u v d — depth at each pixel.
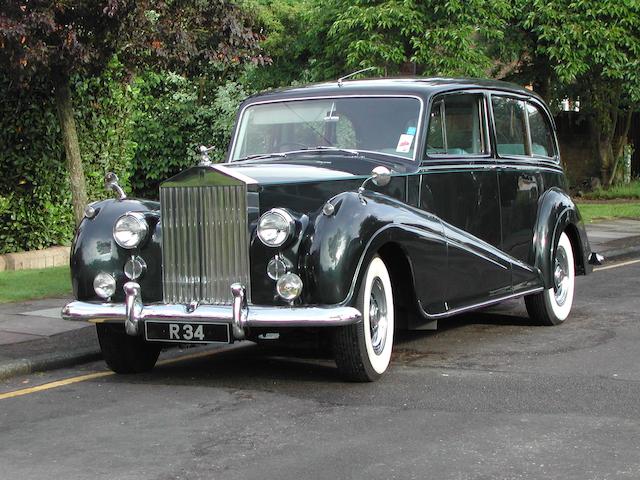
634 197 24.80
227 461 5.25
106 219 7.26
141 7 10.59
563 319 9.54
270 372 7.54
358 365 6.89
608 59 20.27
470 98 8.56
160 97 18.55
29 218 13.33
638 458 5.20
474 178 8.39
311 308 6.54
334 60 18.80
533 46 21.58
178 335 6.83
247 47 11.91
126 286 6.93
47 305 10.44
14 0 10.04
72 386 7.22
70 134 11.86
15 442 5.70
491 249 8.38
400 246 7.14
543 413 6.12
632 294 11.30
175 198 6.93
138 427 5.98
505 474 4.95
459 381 7.05
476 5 17.64
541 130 9.82
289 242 6.64
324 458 5.26
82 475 5.06
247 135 8.62
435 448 5.41
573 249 9.96
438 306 7.62
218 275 6.81
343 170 7.32
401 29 17.48
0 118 12.80
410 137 7.92
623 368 7.40
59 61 10.69
